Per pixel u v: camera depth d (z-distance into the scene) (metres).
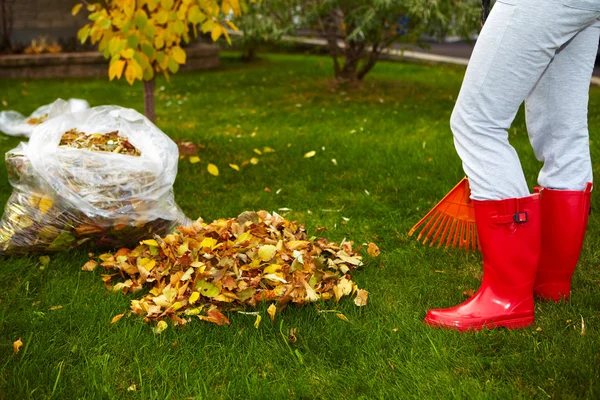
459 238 2.63
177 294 2.26
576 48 2.04
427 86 8.20
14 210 2.70
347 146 4.67
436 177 3.84
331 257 2.66
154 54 3.91
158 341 2.05
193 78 9.30
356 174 3.99
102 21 3.74
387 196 3.56
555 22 1.85
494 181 2.00
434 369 1.86
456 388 1.75
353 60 7.98
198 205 3.42
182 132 5.30
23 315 2.20
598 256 2.60
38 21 12.45
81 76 9.91
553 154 2.14
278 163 4.31
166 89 8.20
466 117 2.02
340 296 2.29
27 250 2.69
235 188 3.76
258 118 6.12
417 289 2.41
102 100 7.36
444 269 2.59
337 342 2.02
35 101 7.22
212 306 2.21
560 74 2.07
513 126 5.42
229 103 7.10
